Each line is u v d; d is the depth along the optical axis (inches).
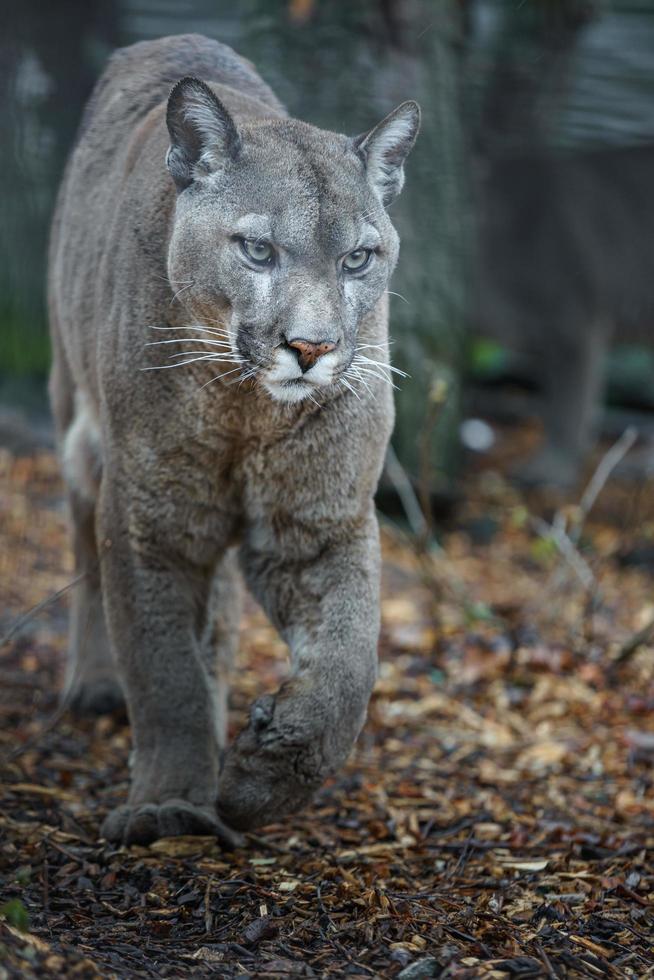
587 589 490.3
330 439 288.4
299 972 223.6
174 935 242.2
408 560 590.6
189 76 278.5
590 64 914.7
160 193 301.1
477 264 811.4
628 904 267.4
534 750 386.9
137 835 287.9
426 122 643.5
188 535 300.2
